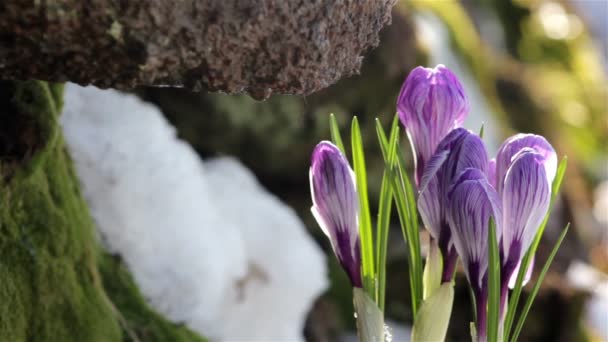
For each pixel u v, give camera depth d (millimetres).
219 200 809
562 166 488
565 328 1134
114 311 596
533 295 481
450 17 1418
